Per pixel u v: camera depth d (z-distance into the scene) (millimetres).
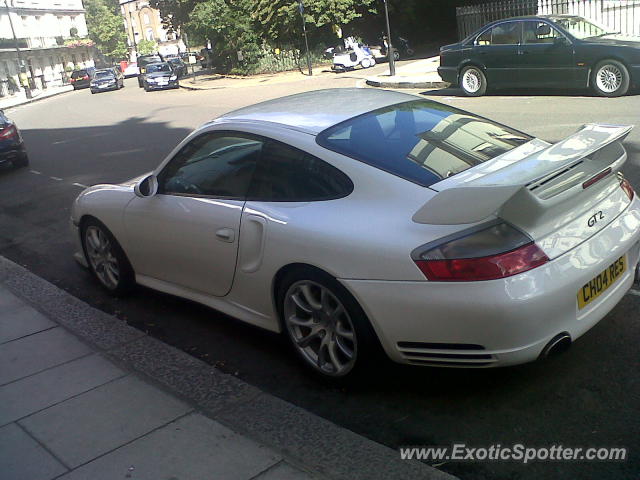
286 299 3736
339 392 3699
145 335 4555
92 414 3611
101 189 5242
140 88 39625
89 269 5605
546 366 3688
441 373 3746
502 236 3002
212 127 4328
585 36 13422
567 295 3074
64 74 71375
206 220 4133
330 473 2934
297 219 3570
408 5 33656
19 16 64875
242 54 34281
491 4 21297
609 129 3584
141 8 99875
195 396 3699
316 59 34344
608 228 3381
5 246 7406
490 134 4043
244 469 3008
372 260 3205
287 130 3887
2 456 3305
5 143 12430
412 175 3412
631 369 3566
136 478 3021
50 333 4746
